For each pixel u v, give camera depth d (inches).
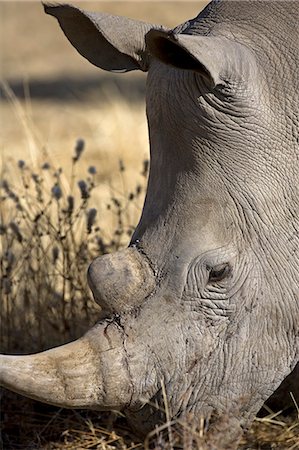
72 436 413.7
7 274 449.4
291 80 339.3
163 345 326.6
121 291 326.3
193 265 330.0
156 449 329.7
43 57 1259.2
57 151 783.1
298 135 337.7
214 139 331.9
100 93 1018.7
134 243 337.7
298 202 339.3
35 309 476.1
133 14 1343.5
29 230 520.7
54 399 317.7
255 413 346.0
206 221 333.1
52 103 999.0
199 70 317.4
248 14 348.8
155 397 329.7
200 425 334.0
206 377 334.0
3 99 1040.8
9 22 1430.9
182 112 331.9
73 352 321.1
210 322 332.5
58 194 452.1
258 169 335.3
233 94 328.2
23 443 414.3
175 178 336.2
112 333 325.1
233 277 334.0
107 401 323.6
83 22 355.6
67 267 459.5
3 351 458.9
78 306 469.7
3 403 427.8
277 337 340.5
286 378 369.7
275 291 338.3
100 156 772.0
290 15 347.9
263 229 336.5
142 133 787.4
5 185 470.9
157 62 344.5
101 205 639.8
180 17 1326.3
